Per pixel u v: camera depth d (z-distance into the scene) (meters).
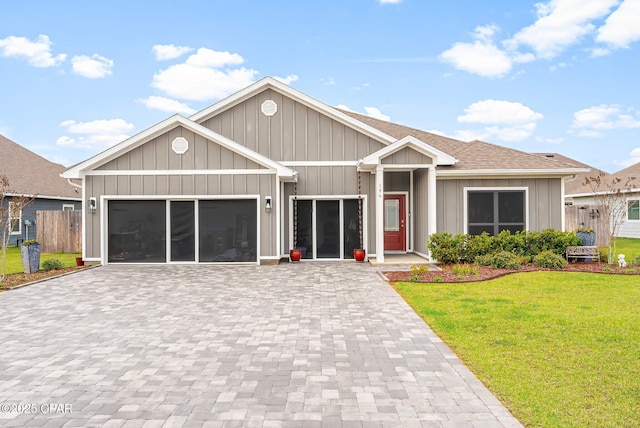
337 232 15.38
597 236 18.98
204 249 13.93
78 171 13.66
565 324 6.43
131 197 13.77
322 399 4.13
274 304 8.23
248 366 5.01
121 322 7.03
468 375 4.68
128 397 4.22
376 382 4.52
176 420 3.74
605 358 5.05
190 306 8.12
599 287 9.34
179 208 13.94
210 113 15.47
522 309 7.38
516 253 13.05
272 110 15.46
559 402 3.98
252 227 13.94
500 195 14.09
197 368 4.96
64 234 18.88
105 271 12.60
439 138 17.78
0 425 3.70
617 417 3.69
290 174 13.70
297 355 5.37
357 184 15.40
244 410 3.91
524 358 5.11
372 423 3.66
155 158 13.76
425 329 6.45
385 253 16.55
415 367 4.93
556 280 10.19
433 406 3.97
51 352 5.58
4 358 5.37
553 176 14.02
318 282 10.62
